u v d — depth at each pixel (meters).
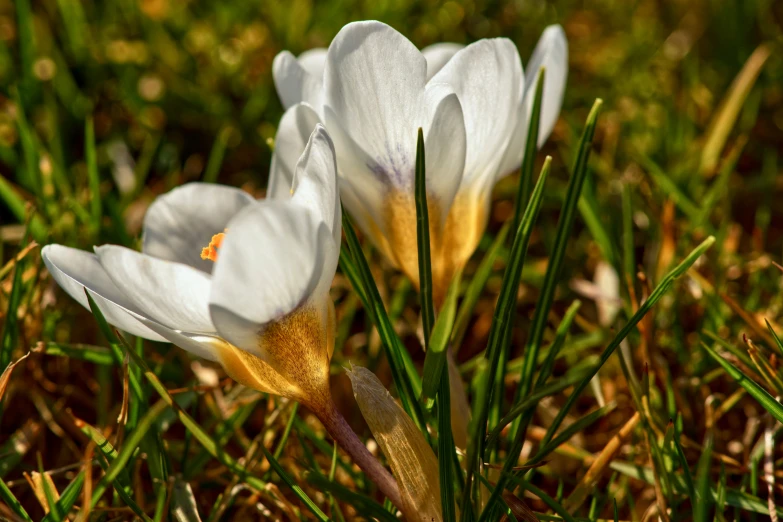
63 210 0.39
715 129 0.45
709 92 0.52
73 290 0.30
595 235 0.39
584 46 0.57
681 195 0.40
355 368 0.30
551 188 0.45
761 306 0.38
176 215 0.33
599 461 0.32
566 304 0.41
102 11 0.55
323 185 0.29
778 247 0.42
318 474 0.29
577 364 0.38
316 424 0.36
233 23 0.53
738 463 0.34
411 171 0.31
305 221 0.28
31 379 0.36
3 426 0.36
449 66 0.31
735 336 0.37
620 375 0.37
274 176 0.32
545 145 0.50
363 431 0.37
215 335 0.30
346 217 0.31
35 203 0.41
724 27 0.56
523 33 0.57
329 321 0.30
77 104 0.49
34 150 0.40
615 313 0.38
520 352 0.39
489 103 0.31
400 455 0.30
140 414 0.33
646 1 0.61
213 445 0.32
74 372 0.38
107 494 0.33
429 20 0.55
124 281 0.29
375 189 0.31
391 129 0.31
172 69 0.51
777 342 0.33
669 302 0.38
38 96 0.48
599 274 0.40
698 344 0.37
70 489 0.31
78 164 0.46
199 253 0.33
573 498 0.32
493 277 0.41
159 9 0.54
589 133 0.32
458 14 0.56
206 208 0.33
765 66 0.53
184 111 0.50
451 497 0.30
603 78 0.54
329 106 0.31
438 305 0.32
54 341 0.37
